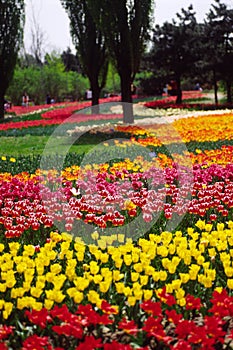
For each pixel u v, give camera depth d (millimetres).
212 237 5668
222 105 37094
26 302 4297
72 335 4102
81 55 34156
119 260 5066
